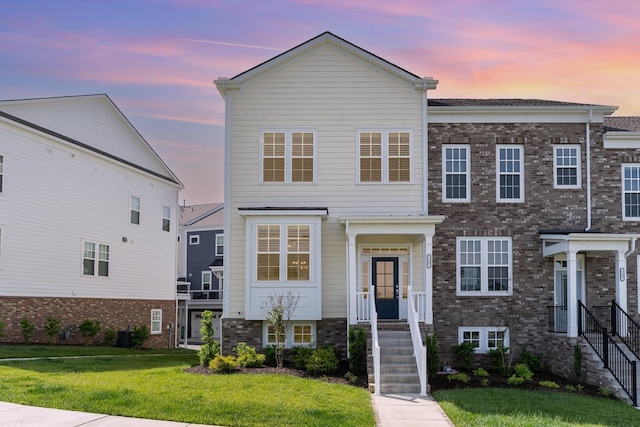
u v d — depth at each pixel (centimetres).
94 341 3036
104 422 1159
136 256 3431
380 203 2231
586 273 2286
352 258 2088
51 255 2767
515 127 2316
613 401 1733
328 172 2238
